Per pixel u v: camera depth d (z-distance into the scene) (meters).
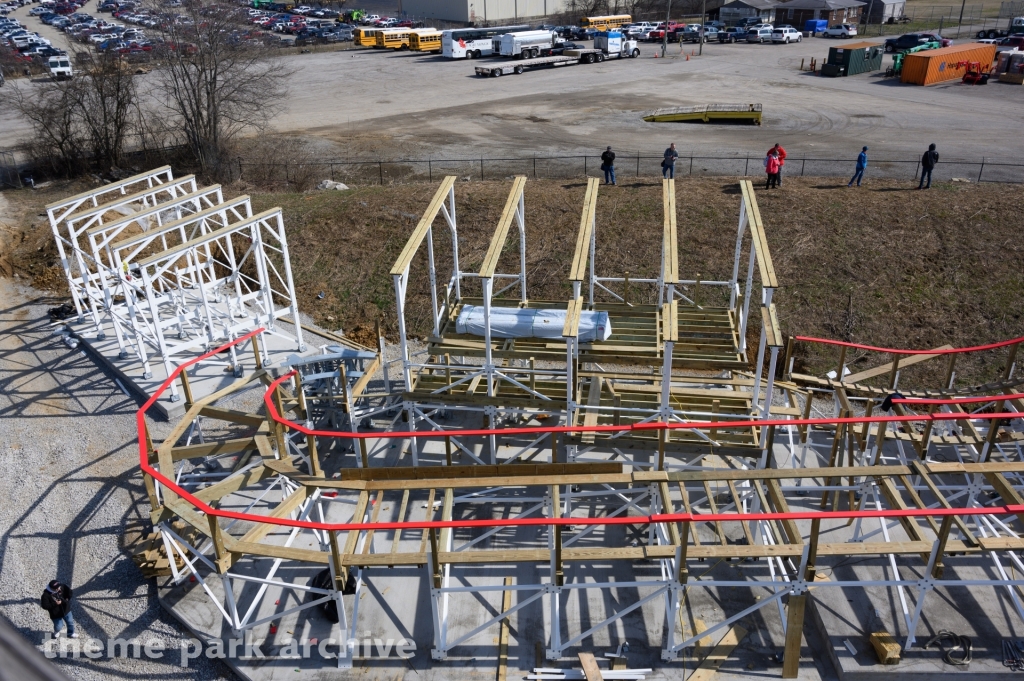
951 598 11.55
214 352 14.31
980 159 30.75
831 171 29.55
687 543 10.29
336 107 47.94
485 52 65.69
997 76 48.75
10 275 25.28
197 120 37.03
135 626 11.84
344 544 13.05
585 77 54.75
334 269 24.42
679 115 39.97
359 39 74.00
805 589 10.19
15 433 16.75
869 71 53.16
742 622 11.41
